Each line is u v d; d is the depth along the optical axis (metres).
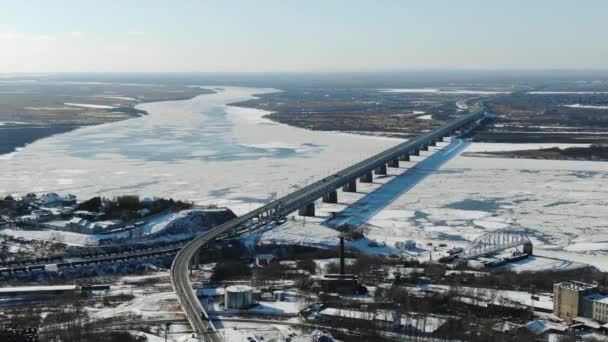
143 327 144.50
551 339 135.88
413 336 138.88
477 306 155.88
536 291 170.00
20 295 170.75
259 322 147.62
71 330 140.00
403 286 174.38
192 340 130.75
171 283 174.50
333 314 148.75
